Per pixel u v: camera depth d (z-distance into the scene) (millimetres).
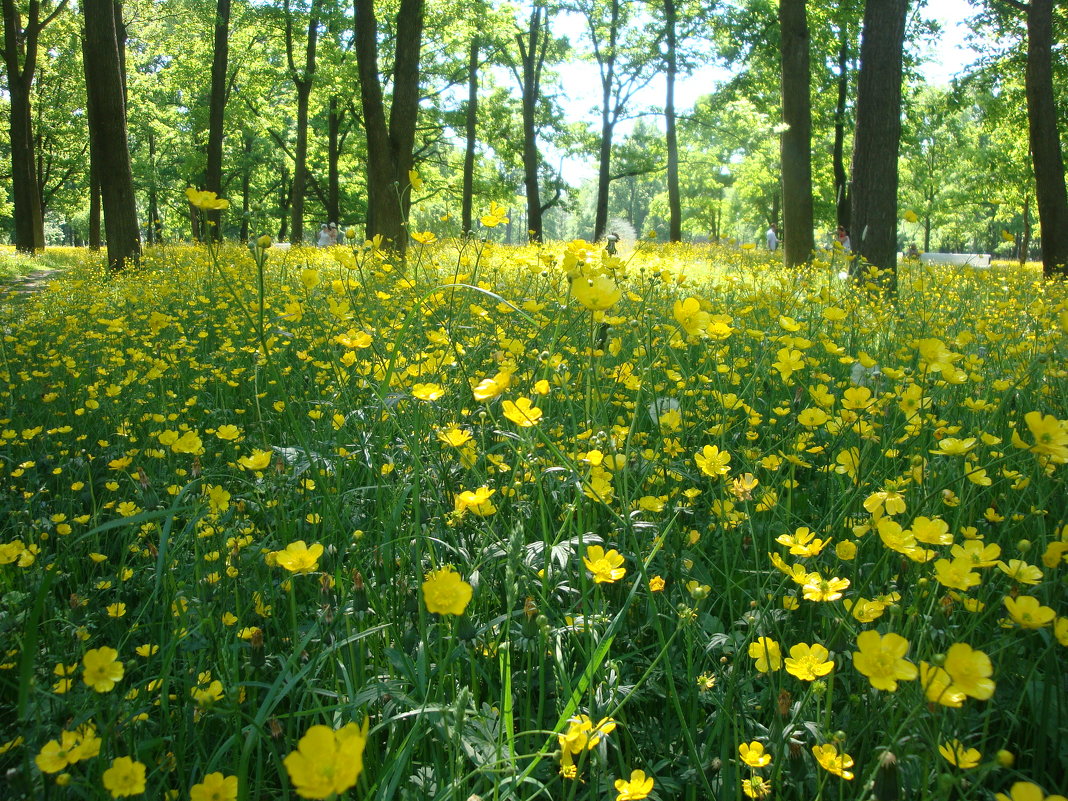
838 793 1559
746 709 1762
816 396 2338
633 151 35750
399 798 1585
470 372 3391
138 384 4324
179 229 49250
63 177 41250
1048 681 1697
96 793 1455
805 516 2689
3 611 2236
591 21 29094
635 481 2414
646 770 1646
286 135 40719
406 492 2148
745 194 47812
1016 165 31016
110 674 1530
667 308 5250
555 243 13898
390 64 29078
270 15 26734
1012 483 2586
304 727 1838
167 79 33969
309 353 4574
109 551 2832
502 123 34438
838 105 26078
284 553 1719
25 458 3717
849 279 7543
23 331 6828
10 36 25344
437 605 1341
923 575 1998
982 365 3621
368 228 15883
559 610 2117
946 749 1353
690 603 2018
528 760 1637
